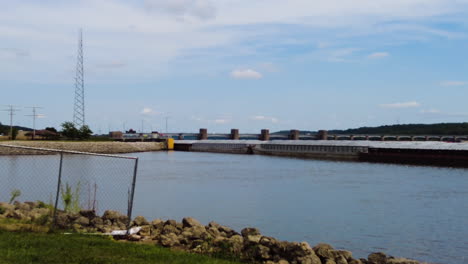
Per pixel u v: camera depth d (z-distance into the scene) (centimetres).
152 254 1478
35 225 1742
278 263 1681
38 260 1285
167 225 2109
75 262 1303
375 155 13588
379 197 5428
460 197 5441
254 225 3619
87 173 6956
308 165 11975
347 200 5166
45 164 8506
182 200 5000
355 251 2852
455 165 11431
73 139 18712
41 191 3812
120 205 3662
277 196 5481
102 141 19688
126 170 9019
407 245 3003
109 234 1794
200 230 1992
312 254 1775
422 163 12200
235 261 1627
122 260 1361
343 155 14988
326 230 3456
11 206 2178
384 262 1909
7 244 1416
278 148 18325
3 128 19075
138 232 1958
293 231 3416
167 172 9000
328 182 7275
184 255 1530
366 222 3803
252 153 19700
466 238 3216
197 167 10700
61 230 1748
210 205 4666
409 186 6662
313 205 4762
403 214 4197
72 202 2156
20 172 6228
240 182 7188
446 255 2777
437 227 3622
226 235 2161
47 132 18550
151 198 5050
